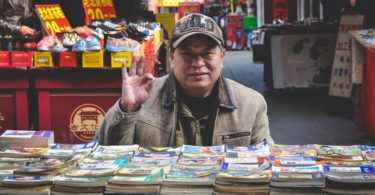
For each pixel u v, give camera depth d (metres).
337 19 11.02
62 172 2.11
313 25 11.26
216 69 2.75
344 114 9.02
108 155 2.31
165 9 17.27
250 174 2.01
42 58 5.25
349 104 8.99
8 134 2.50
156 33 8.61
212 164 2.19
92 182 1.98
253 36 17.12
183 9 16.66
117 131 2.57
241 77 13.75
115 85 5.30
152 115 2.83
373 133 7.11
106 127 2.60
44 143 2.46
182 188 1.96
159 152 2.38
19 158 2.29
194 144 2.86
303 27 11.19
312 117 8.88
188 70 2.73
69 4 6.86
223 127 2.86
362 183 1.92
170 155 2.32
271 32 11.27
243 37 22.23
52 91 5.33
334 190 1.94
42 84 5.30
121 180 1.98
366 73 7.34
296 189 1.93
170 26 12.19
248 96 2.91
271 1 18.91
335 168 2.09
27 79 5.30
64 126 5.37
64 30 5.89
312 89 11.32
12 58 5.25
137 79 2.52
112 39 5.20
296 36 11.22
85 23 6.89
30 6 6.40
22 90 5.32
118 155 2.31
